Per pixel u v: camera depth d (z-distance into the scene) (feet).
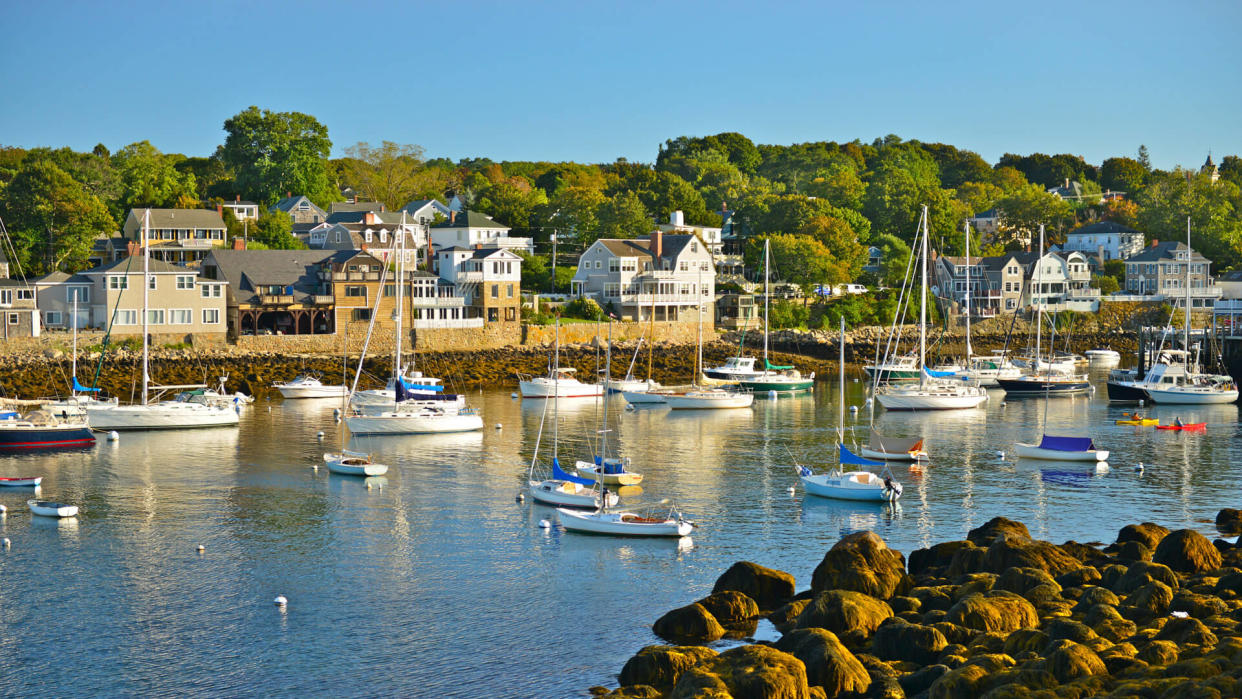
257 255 466.70
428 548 186.39
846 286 620.90
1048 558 152.56
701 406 366.02
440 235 588.50
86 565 175.73
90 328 424.05
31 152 609.01
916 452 262.47
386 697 128.16
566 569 174.70
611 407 371.35
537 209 643.86
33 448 275.39
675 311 545.85
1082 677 109.40
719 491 231.09
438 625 150.20
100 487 230.68
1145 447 288.92
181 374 397.80
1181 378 387.55
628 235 631.97
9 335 412.36
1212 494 228.43
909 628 125.18
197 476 242.37
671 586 166.09
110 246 512.63
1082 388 411.13
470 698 127.44
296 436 299.38
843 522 204.03
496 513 210.18
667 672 123.34
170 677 133.59
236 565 176.24
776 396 407.23
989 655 115.24
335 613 154.71
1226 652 112.68
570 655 139.44
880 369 441.27
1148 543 169.68
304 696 128.57
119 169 606.55
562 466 256.32
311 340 448.65
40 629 148.25
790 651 122.83
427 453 274.16
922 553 167.53
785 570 174.29
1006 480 243.40
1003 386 412.16
